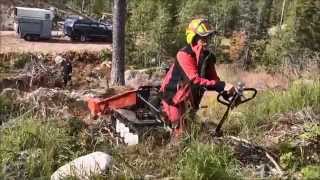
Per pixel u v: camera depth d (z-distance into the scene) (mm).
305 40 29031
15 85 18141
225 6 41469
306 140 5262
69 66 19984
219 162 4488
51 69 19688
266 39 33781
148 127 5590
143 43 30250
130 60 29969
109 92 14977
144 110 5973
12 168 4969
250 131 5730
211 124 6020
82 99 10031
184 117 5387
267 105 6703
